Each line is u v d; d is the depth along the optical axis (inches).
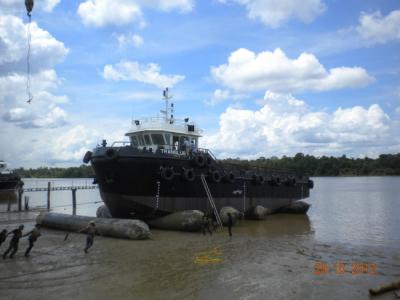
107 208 1041.5
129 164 879.7
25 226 1037.2
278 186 1400.1
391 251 708.0
